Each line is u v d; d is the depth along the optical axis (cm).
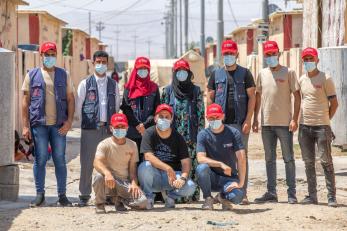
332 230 905
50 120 1091
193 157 1121
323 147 1071
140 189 1039
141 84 1105
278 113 1093
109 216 992
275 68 1096
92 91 1105
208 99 1110
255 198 1183
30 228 919
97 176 1016
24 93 1095
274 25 4150
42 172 1100
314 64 1064
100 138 1109
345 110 1537
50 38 3672
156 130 1052
